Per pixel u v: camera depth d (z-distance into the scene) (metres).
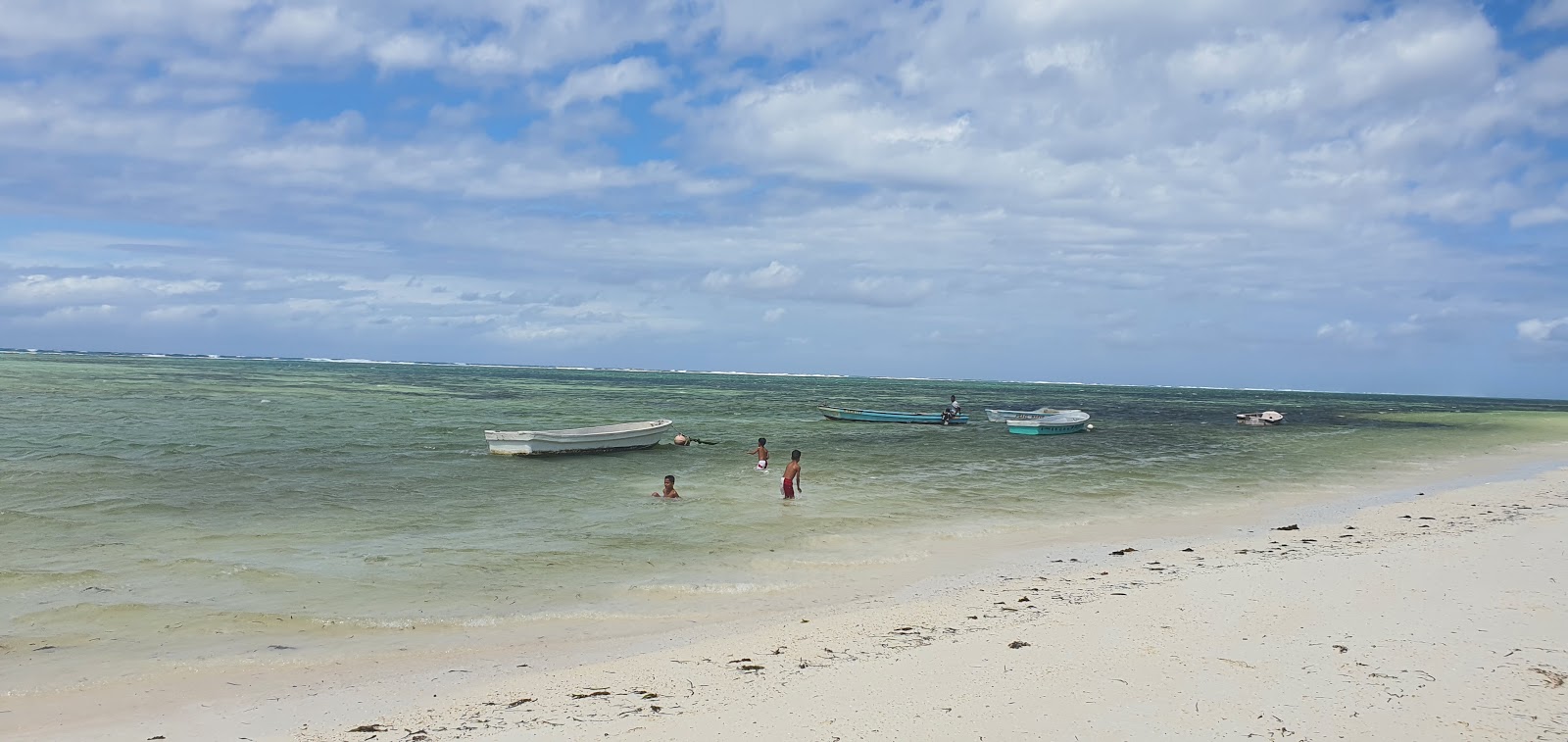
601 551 16.78
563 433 33.62
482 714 8.66
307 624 12.03
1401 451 41.16
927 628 11.29
